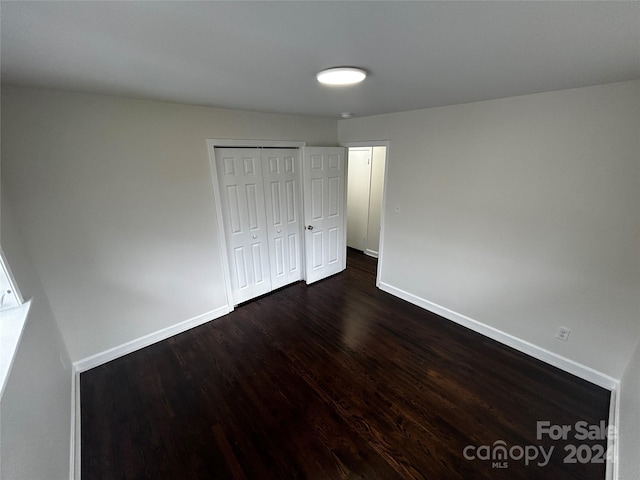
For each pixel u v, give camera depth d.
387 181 3.53
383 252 3.84
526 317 2.62
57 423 1.65
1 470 0.94
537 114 2.24
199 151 2.81
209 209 3.02
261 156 3.38
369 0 0.84
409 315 3.36
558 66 1.53
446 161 2.90
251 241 3.54
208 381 2.40
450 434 1.93
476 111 2.58
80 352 2.48
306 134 3.66
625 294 2.06
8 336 1.35
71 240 2.27
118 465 1.76
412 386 2.33
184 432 1.97
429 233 3.23
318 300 3.73
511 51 1.29
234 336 3.00
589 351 2.30
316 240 4.07
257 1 0.84
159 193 2.65
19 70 1.54
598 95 1.95
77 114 2.14
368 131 3.62
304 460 1.78
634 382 1.80
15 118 1.92
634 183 1.92
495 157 2.54
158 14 0.93
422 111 2.99
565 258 2.29
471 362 2.58
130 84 1.87
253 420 2.05
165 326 2.95
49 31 1.05
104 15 0.93
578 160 2.11
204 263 3.10
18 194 2.00
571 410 2.08
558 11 0.92
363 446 1.86
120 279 2.58
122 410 2.13
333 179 4.03
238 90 2.06
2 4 0.84
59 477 1.49
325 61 1.43
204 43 1.19
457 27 1.05
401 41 1.17
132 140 2.41
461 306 3.11
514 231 2.54
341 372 2.48
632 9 0.89
